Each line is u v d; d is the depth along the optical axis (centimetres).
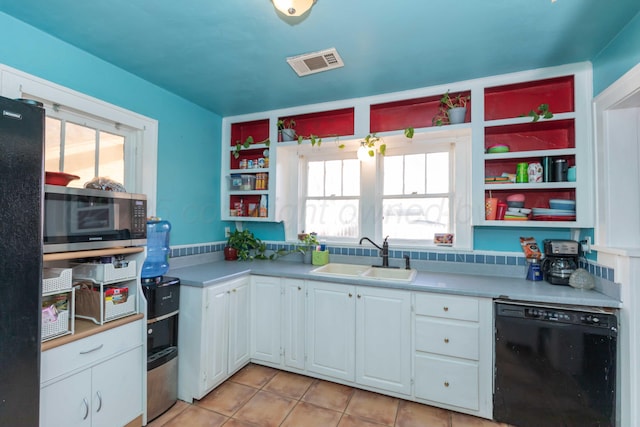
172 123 260
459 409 196
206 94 262
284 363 246
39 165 122
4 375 111
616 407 164
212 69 217
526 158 232
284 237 315
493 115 238
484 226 246
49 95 174
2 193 110
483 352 191
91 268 169
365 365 220
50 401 138
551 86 224
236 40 180
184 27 168
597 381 166
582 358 169
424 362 205
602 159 186
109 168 216
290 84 240
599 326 166
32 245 120
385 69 213
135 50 192
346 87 245
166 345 204
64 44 183
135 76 227
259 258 319
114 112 210
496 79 222
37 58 170
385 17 157
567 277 204
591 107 198
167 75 226
